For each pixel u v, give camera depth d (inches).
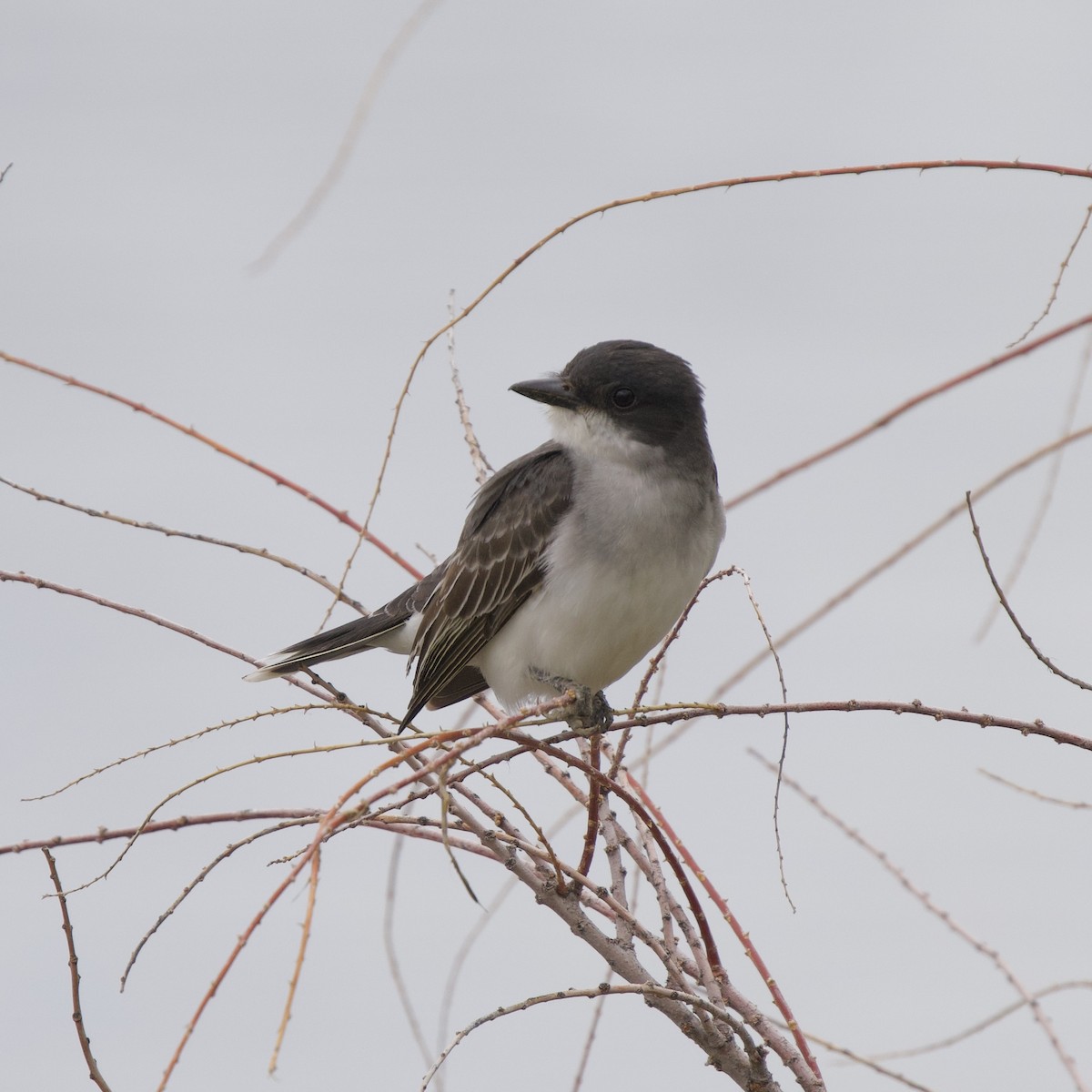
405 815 317.1
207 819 289.6
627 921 300.8
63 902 263.3
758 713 288.4
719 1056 288.8
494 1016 259.0
